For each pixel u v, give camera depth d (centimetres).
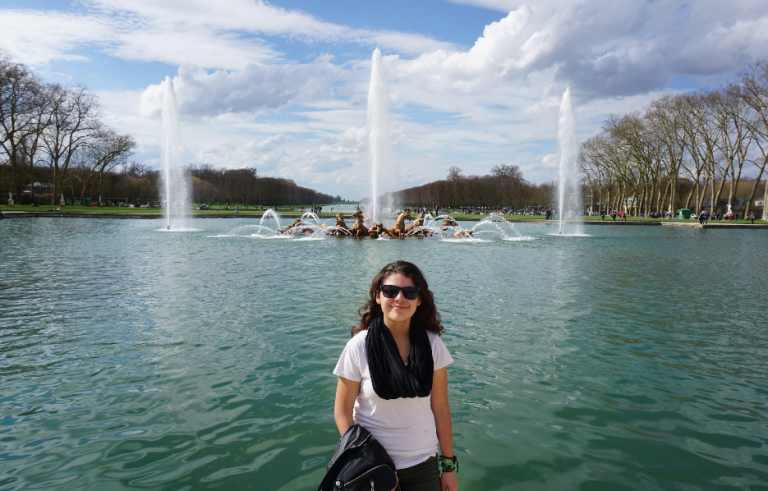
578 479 369
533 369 617
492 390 545
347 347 275
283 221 5278
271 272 1442
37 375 579
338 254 2005
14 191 6781
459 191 11444
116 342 713
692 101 5662
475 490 354
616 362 648
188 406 493
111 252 1991
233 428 445
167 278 1315
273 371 596
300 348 687
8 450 402
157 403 500
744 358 673
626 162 6981
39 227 3597
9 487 347
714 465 393
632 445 424
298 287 1177
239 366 613
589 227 5069
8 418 463
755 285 1305
